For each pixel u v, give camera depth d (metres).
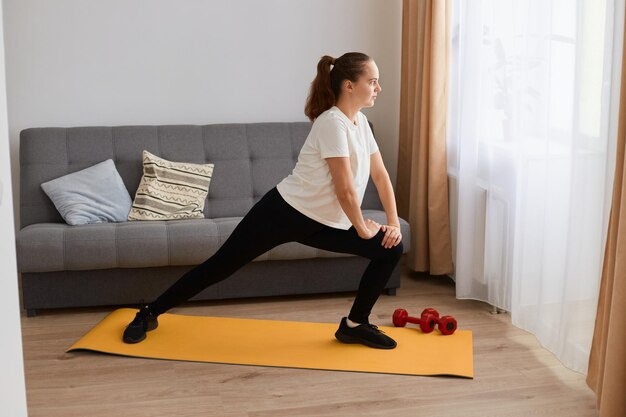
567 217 3.31
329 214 3.32
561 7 3.26
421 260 4.56
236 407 2.98
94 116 4.76
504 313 4.05
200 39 4.81
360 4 4.97
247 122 4.96
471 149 4.03
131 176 4.50
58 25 4.64
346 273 4.25
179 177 4.45
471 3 3.95
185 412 2.94
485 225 4.06
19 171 4.71
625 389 2.62
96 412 2.93
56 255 3.88
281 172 4.64
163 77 4.81
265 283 4.17
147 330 3.67
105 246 3.92
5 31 4.59
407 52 4.85
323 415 2.91
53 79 4.68
